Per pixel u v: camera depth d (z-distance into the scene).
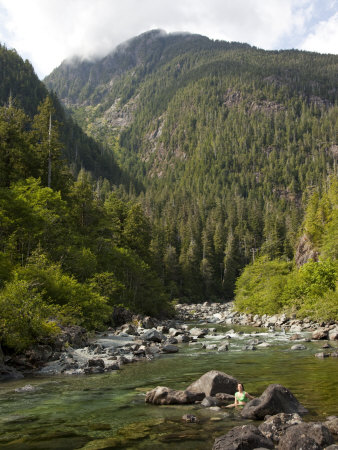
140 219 70.94
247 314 52.72
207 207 177.25
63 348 19.67
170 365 16.81
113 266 51.50
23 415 9.30
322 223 73.75
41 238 36.28
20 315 17.64
